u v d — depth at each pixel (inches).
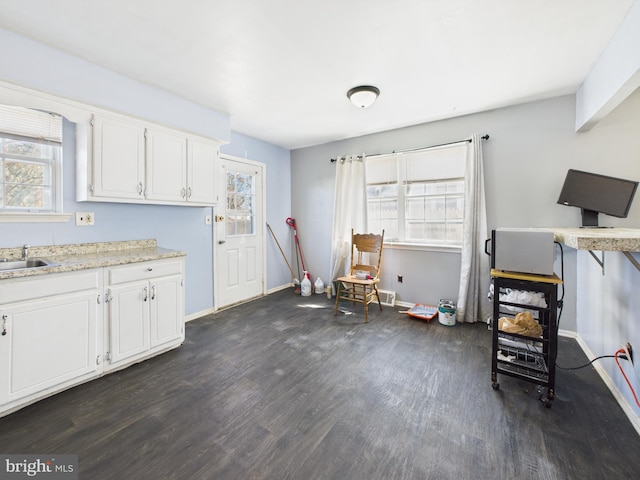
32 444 54.4
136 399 68.3
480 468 49.1
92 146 81.6
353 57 79.5
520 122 109.7
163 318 89.5
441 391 71.4
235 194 144.9
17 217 75.5
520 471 48.5
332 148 161.8
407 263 139.0
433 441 55.2
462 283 117.7
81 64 79.7
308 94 102.2
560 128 102.8
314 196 171.2
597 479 46.9
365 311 120.8
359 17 63.7
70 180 84.9
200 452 52.7
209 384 74.7
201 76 89.8
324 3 59.5
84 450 53.0
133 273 81.9
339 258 156.0
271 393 70.9
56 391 68.7
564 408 64.4
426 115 121.6
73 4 59.6
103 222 92.8
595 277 84.7
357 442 55.1
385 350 94.0
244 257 150.3
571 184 93.8
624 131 93.4
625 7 60.6
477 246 116.0
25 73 70.7
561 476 47.5
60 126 83.0
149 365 84.3
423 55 78.5
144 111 93.6
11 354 61.1
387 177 143.1
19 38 69.8
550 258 62.4
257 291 158.6
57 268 66.7
